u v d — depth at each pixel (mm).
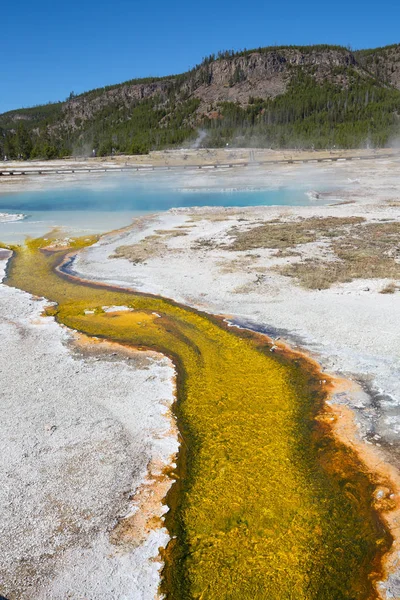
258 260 13852
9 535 4500
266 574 4219
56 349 8555
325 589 4086
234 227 19156
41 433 6004
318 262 13391
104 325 9758
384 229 17609
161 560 4285
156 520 4695
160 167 50938
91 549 4371
